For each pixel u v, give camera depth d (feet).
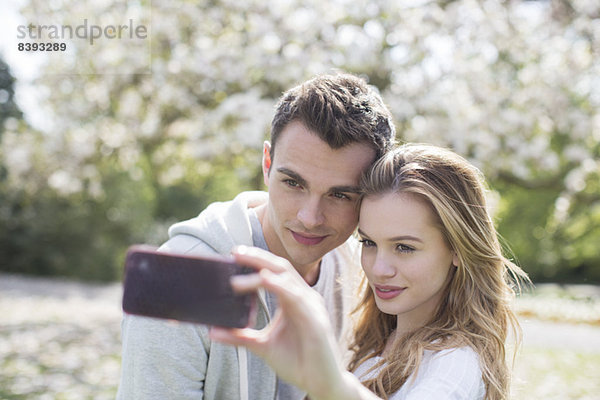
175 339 5.45
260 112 20.16
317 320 3.34
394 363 6.02
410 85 21.31
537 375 20.38
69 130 26.48
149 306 3.56
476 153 21.56
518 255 68.08
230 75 21.40
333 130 5.50
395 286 5.95
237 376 5.87
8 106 58.23
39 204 55.77
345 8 21.89
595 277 68.13
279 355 3.44
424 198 5.82
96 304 38.09
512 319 6.63
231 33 23.38
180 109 23.93
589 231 64.95
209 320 3.48
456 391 5.11
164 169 30.86
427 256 5.92
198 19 22.71
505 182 27.25
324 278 7.09
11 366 19.54
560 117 24.66
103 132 26.45
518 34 23.00
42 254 56.90
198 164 28.17
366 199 5.88
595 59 24.26
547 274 69.15
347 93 5.80
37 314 30.76
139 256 3.61
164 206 69.67
